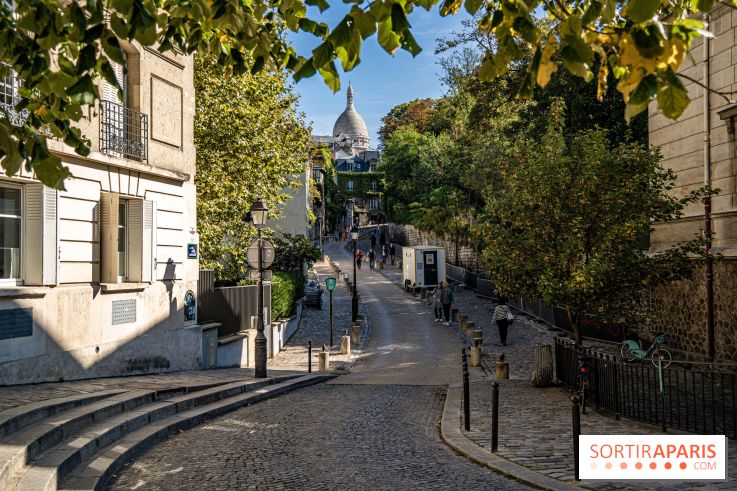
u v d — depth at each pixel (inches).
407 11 175.9
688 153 661.9
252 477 283.7
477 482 272.2
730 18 584.1
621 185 534.9
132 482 276.5
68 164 472.4
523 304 1197.1
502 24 156.9
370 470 295.7
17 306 421.1
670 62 121.0
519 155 599.2
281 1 217.0
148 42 174.4
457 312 1173.1
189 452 333.4
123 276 567.2
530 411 446.6
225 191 901.8
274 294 986.1
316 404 503.5
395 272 2241.6
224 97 884.6
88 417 334.0
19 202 444.5
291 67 239.0
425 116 3031.5
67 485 249.8
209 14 200.4
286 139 999.6
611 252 508.7
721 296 593.0
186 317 648.4
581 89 1088.8
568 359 534.6
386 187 3176.7
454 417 425.7
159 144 607.2
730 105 572.7
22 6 167.0
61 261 465.4
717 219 602.5
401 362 803.4
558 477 271.6
